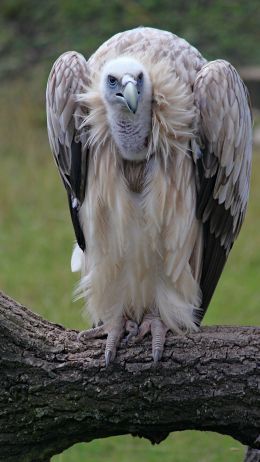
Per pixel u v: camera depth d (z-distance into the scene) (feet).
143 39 29.66
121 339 27.35
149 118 28.04
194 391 25.84
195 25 88.28
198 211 29.37
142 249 28.91
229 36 87.30
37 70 86.22
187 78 28.96
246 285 53.52
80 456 40.96
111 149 28.48
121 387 26.04
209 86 28.30
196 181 29.07
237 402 25.67
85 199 29.55
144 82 27.68
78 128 29.07
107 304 30.01
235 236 31.45
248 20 89.35
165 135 28.04
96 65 29.32
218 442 41.04
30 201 65.36
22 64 88.12
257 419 25.67
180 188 28.58
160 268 29.30
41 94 82.17
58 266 56.18
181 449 40.96
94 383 26.04
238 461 39.91
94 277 29.84
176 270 29.25
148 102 27.86
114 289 29.76
